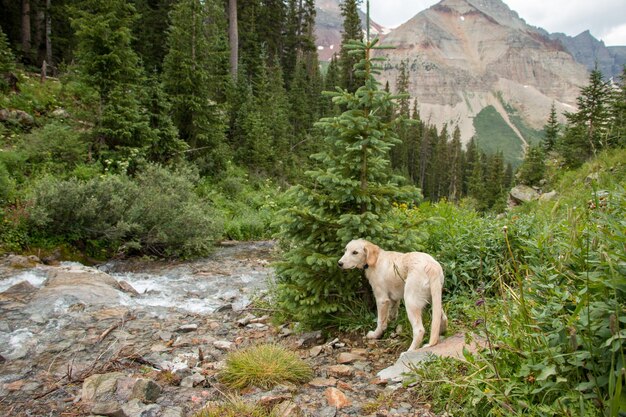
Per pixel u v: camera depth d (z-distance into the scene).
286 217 5.07
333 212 5.29
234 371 3.90
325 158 5.30
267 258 11.34
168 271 9.66
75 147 13.34
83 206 9.45
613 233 2.73
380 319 4.73
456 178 82.81
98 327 5.49
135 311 6.30
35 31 28.42
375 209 5.10
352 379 3.87
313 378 3.92
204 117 19.45
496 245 5.78
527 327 3.03
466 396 3.06
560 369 2.61
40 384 3.93
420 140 81.31
